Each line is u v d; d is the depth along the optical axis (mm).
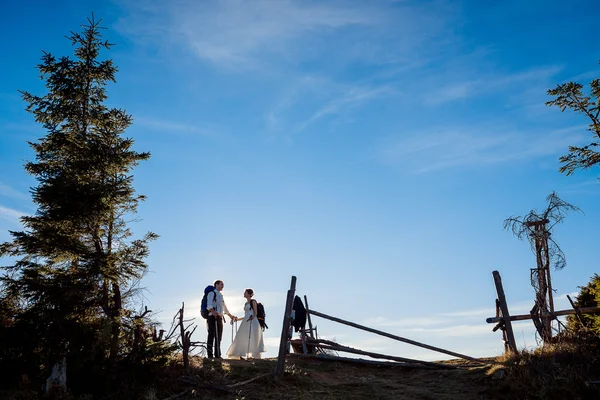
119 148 15812
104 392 11383
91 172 15234
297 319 16297
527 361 12742
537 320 14094
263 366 14000
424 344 14633
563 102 19453
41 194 13867
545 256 14375
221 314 15773
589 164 18703
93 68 17156
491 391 12023
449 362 15242
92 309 13039
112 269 13617
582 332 13391
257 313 16391
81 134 15930
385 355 15016
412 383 13383
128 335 12734
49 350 11359
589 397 11094
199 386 12070
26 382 11352
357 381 13539
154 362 11836
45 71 16922
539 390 11516
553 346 13125
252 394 12000
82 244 14055
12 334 11531
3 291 12508
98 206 14180
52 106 16406
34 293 12391
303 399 11875
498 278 14297
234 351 15898
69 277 13000
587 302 15109
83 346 11656
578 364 12242
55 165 15406
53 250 13766
